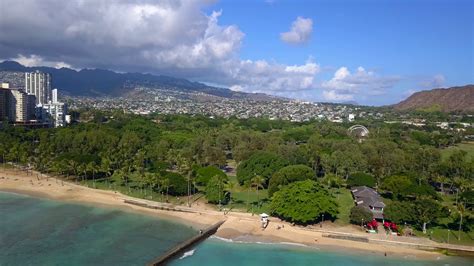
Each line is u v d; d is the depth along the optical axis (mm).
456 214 149000
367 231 142375
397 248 130250
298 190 151375
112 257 118875
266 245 131250
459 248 128375
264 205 174125
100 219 156375
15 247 125125
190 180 191000
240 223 149875
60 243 129625
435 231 143250
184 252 124562
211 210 166500
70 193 193500
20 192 195125
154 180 183000
